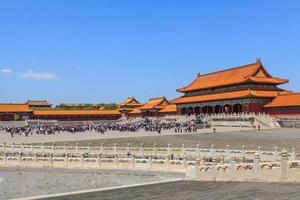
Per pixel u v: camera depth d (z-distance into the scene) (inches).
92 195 1022.4
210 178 1312.7
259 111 5022.1
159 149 2274.9
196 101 6127.0
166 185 1171.9
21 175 2026.3
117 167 1969.7
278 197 904.3
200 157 2038.6
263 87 5378.9
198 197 948.6
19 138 3796.8
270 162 1315.2
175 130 4313.5
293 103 4505.4
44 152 2546.8
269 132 3609.7
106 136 3779.5
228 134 3508.9
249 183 1179.9
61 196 1016.9
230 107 5531.5
